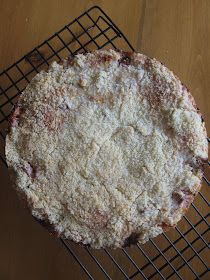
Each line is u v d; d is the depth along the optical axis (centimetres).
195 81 41
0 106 38
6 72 40
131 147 33
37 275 38
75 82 33
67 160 32
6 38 41
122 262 38
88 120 33
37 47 39
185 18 42
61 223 32
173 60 41
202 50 41
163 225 32
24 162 33
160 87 33
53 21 41
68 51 41
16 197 39
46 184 32
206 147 33
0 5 41
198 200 39
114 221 32
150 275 38
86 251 39
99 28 40
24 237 39
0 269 38
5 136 36
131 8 42
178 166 33
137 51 41
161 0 42
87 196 32
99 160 32
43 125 33
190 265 38
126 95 33
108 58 34
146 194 32
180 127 33
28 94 33
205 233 38
